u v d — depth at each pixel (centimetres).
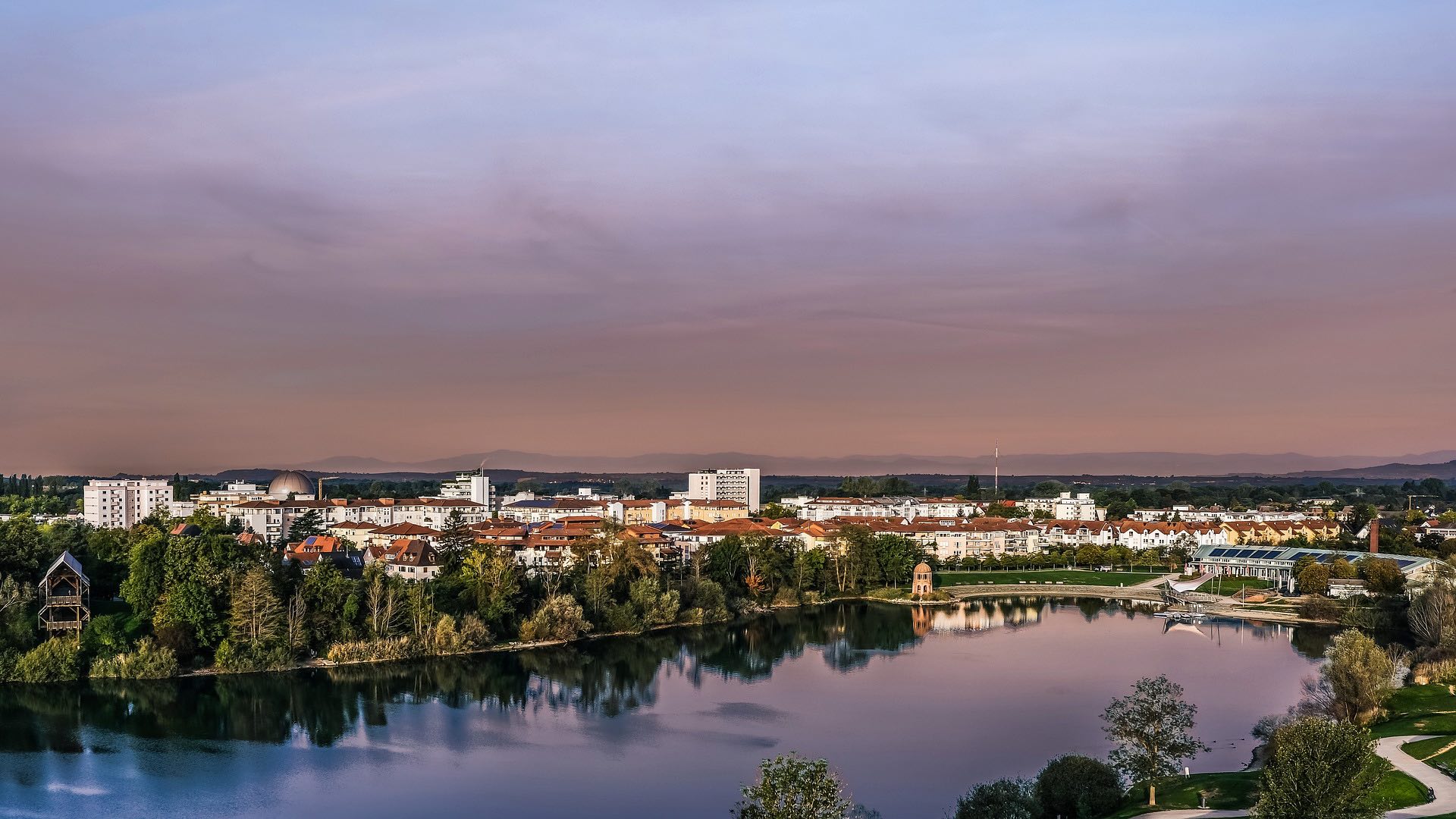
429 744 16588
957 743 16575
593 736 17050
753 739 16900
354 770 15262
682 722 17950
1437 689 16650
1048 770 12950
